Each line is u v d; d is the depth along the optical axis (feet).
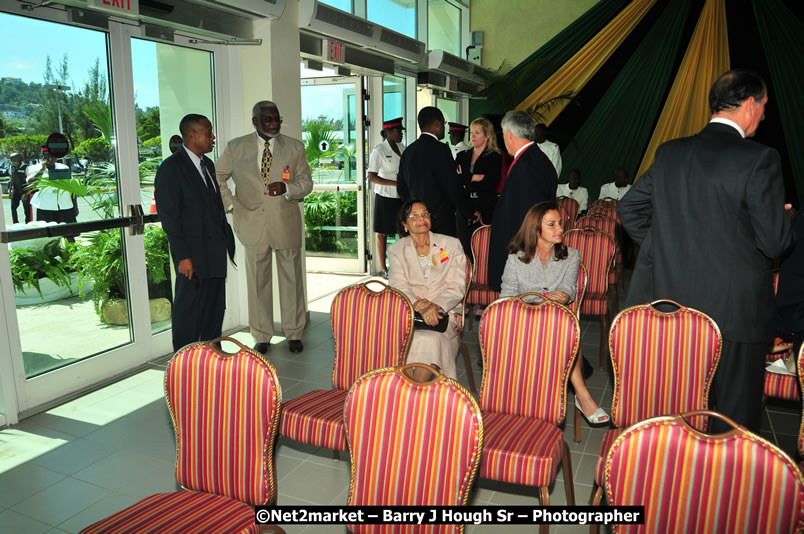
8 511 8.75
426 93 29.55
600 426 11.32
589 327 17.66
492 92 33.99
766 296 7.14
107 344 13.80
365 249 25.20
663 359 7.70
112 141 13.41
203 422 6.39
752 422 7.42
